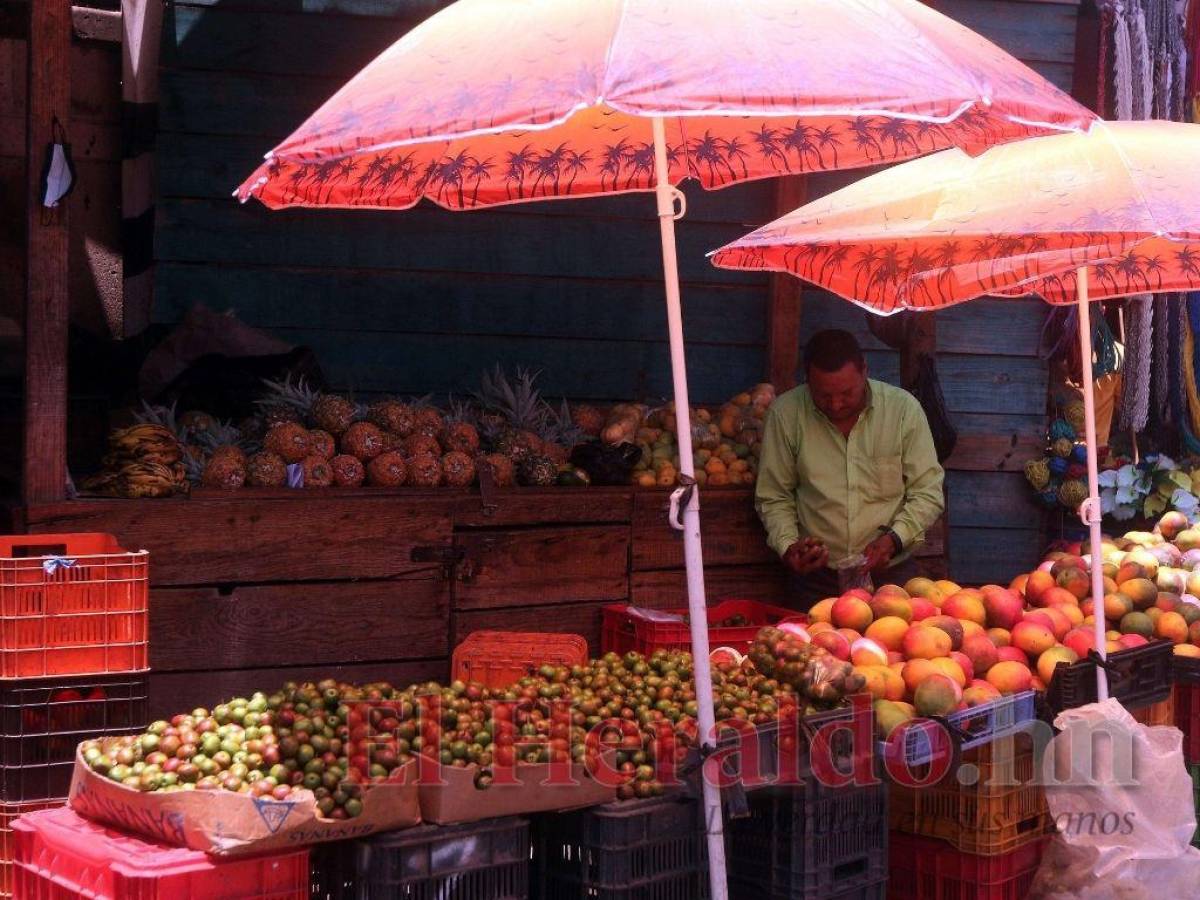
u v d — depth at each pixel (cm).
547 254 659
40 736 404
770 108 267
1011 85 295
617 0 289
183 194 618
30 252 485
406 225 642
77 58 639
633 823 338
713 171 438
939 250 456
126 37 618
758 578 605
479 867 325
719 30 281
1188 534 598
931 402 657
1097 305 699
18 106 627
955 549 695
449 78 286
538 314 660
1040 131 357
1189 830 401
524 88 272
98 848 308
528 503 556
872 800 382
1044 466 695
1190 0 718
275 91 625
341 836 308
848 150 422
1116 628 475
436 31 307
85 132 642
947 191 410
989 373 695
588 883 338
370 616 531
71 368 618
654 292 673
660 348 676
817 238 409
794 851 363
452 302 650
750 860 375
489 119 268
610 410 655
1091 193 381
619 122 429
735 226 682
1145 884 392
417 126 273
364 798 307
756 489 593
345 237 636
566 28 287
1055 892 396
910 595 455
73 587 408
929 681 392
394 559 534
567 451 604
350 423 561
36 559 404
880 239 394
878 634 421
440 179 414
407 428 569
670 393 677
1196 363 716
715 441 628
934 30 303
